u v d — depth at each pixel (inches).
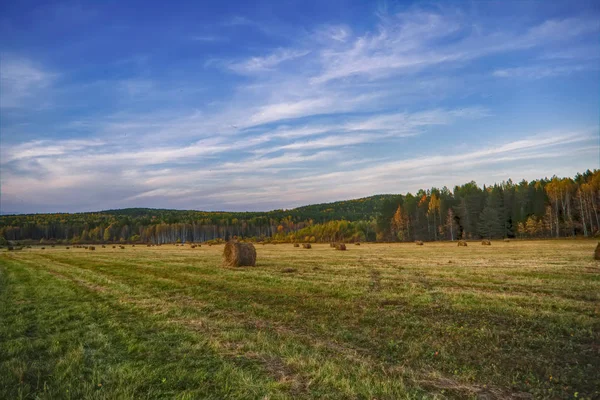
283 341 318.0
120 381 233.1
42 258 1576.0
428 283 607.8
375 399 208.2
